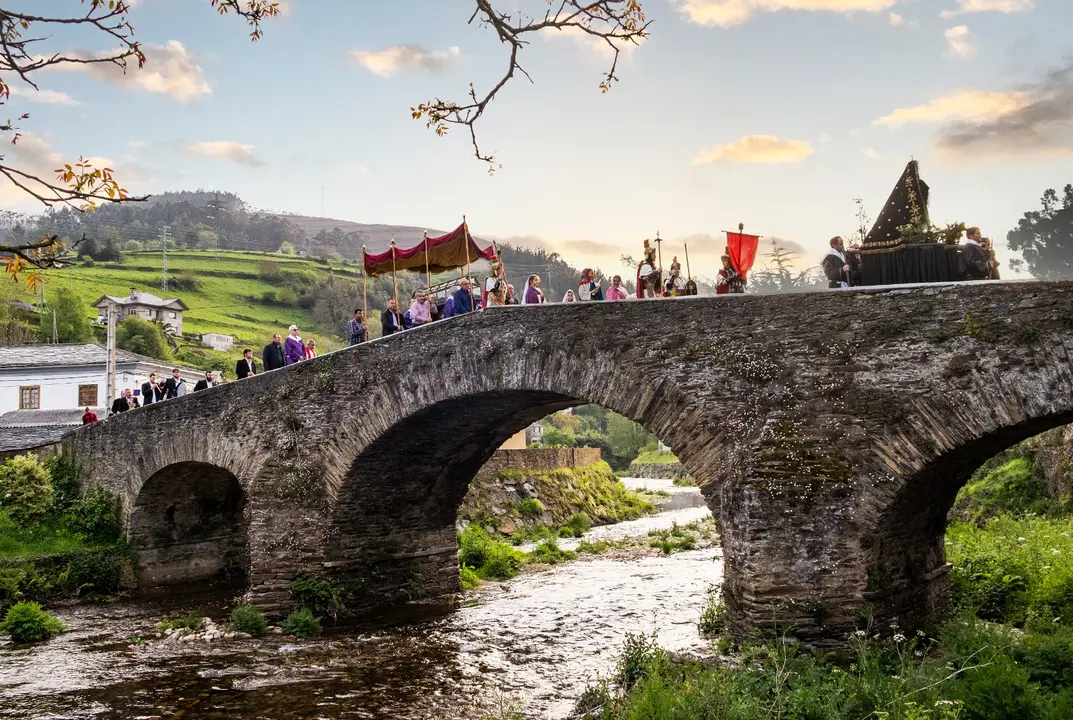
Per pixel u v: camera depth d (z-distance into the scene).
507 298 21.16
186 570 28.34
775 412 13.97
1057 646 12.08
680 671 13.20
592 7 8.90
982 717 10.27
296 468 21.45
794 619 13.38
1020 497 27.08
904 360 13.06
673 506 55.72
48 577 25.03
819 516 13.39
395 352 19.88
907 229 14.11
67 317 65.81
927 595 15.23
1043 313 11.97
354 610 21.62
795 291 14.20
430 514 23.72
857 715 10.76
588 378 16.27
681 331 15.23
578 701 14.10
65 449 30.80
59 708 15.02
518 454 42.50
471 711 14.33
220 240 177.62
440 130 9.60
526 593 24.59
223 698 15.43
